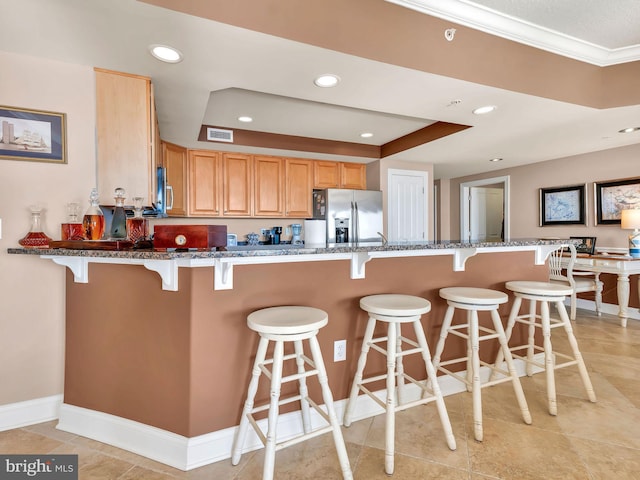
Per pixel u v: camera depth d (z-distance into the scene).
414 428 1.78
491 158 4.38
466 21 2.00
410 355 2.09
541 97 2.32
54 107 1.86
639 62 2.45
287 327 1.32
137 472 1.47
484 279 2.34
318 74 1.97
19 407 1.82
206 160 3.88
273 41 1.62
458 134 3.27
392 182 4.49
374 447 1.63
